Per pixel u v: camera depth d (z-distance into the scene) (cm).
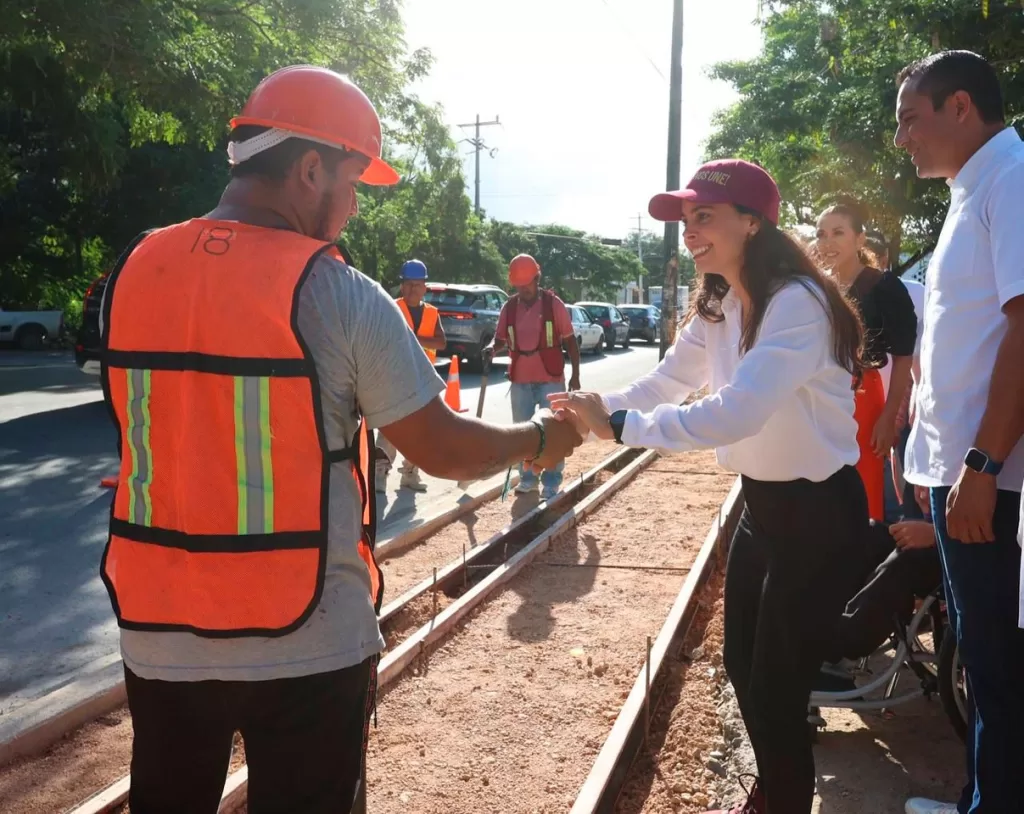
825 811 312
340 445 177
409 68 1712
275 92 185
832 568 253
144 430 176
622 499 815
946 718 378
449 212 3038
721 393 237
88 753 348
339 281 176
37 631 470
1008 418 231
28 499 725
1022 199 234
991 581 245
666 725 383
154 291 176
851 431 256
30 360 1916
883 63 1146
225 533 169
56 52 1298
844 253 437
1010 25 841
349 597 179
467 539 672
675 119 1675
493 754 348
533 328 784
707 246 254
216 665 171
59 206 2375
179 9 1338
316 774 179
